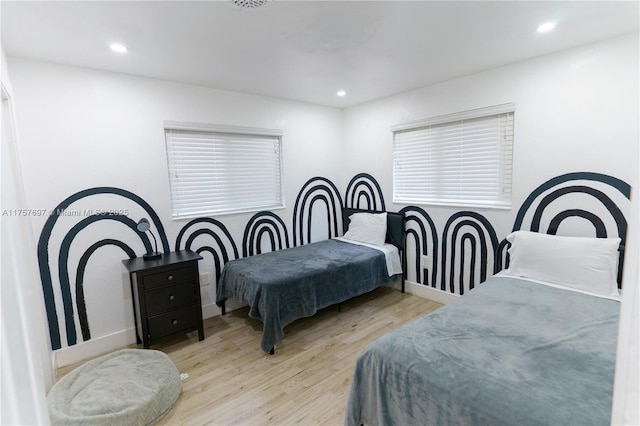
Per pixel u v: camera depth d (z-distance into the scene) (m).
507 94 2.75
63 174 2.43
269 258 3.31
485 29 2.04
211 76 2.82
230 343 2.75
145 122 2.80
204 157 3.24
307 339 2.79
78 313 2.55
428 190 3.53
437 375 1.34
